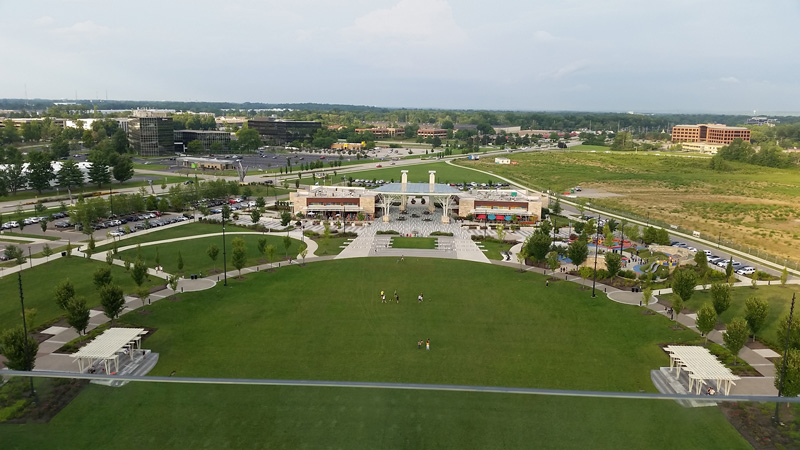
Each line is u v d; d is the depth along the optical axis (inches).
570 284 4665.4
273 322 3710.6
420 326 3676.2
